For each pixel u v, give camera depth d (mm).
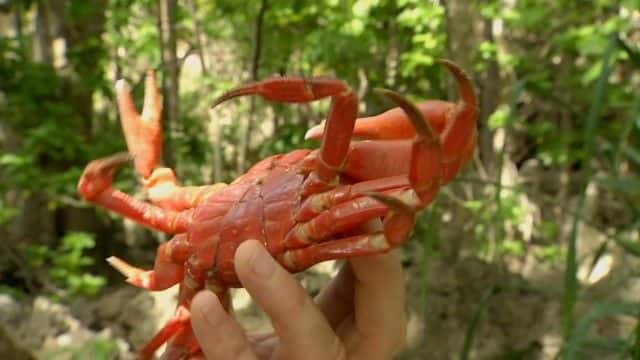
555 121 5695
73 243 4711
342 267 1237
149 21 5914
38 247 4945
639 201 2521
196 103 6855
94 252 6402
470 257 5148
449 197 5012
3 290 4973
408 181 921
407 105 843
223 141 6523
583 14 4641
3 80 5129
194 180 6176
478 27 5242
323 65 5551
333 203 959
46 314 4812
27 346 4523
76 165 5336
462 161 937
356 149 1004
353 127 964
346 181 1020
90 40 5891
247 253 955
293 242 983
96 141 5367
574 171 6855
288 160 1071
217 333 972
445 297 4949
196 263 1059
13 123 5227
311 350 963
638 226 1732
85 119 5930
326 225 957
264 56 5836
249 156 6348
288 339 969
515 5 4961
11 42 5461
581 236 5328
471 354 4633
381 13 5016
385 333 1128
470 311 4875
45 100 5250
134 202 1125
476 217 4977
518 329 4738
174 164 5531
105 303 5211
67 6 6062
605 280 3061
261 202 1022
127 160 1134
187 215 1108
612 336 3566
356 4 4789
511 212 4672
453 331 4785
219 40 6246
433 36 4906
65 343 4617
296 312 958
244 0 5324
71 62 5863
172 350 1146
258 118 6582
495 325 4801
